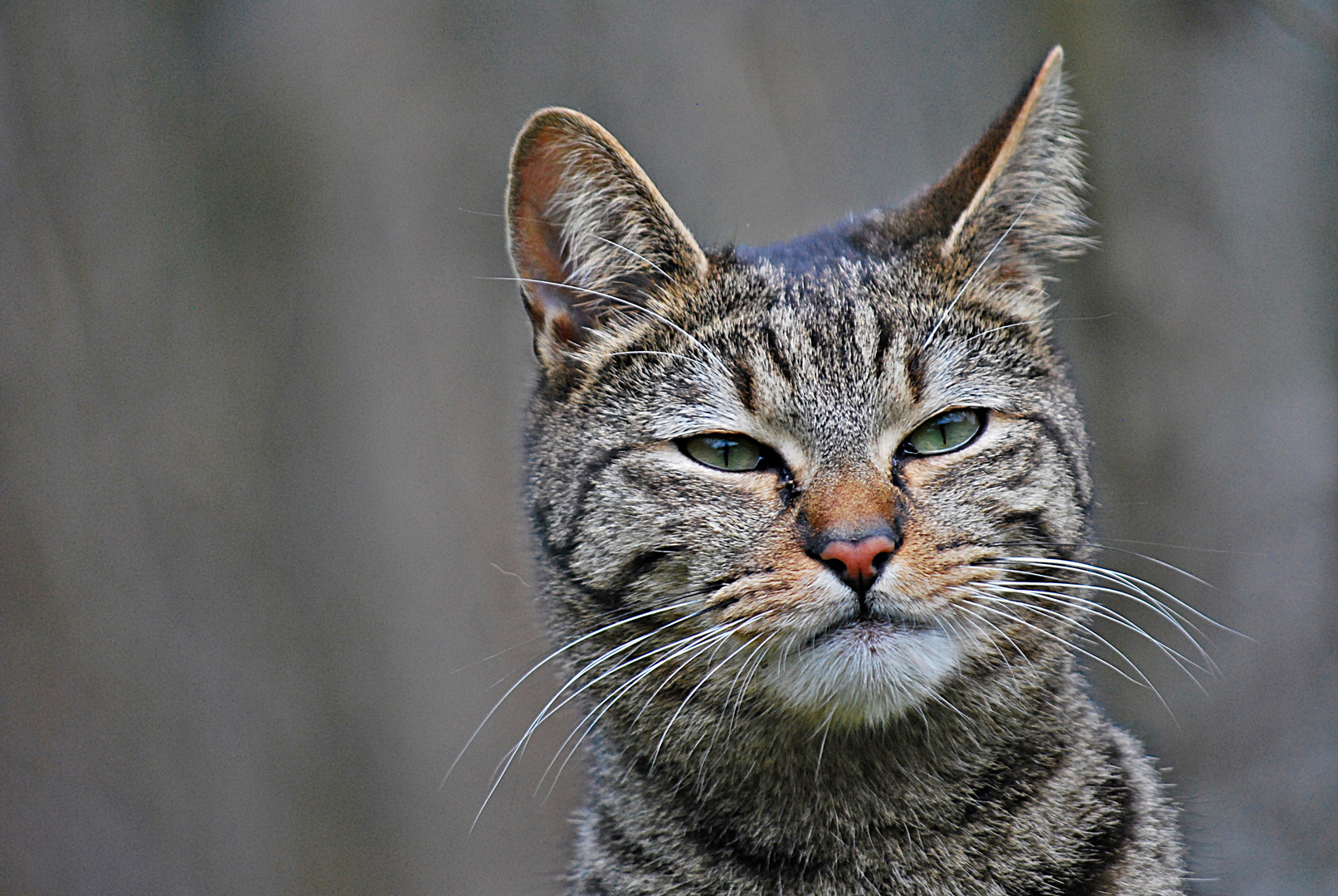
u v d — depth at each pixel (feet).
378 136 36.96
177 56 37.78
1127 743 23.43
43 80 36.60
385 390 37.81
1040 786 21.54
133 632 36.99
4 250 35.81
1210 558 36.96
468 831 38.50
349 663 38.50
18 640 36.04
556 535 22.63
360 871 38.47
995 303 22.63
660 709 21.83
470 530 38.22
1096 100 36.91
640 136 38.96
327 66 36.83
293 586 38.37
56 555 36.14
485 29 37.40
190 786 37.58
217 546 38.01
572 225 23.11
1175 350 37.09
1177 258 36.94
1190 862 23.03
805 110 40.91
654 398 21.79
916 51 42.09
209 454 37.88
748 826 21.67
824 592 19.98
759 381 21.18
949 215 23.54
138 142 37.42
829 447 20.88
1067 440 22.17
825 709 20.62
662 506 21.09
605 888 22.53
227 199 37.70
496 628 38.50
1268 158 36.68
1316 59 36.32
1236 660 36.68
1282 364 36.96
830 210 40.93
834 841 21.38
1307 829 35.40
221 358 37.91
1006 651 21.15
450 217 37.52
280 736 38.47
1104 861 21.18
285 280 37.60
